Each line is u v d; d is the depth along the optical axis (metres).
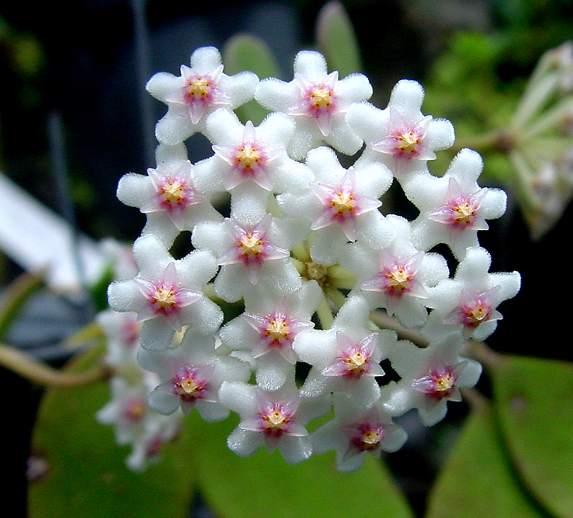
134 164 0.14
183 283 0.07
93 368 0.10
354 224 0.07
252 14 0.14
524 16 0.20
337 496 0.09
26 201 0.15
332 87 0.07
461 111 0.19
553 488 0.09
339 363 0.07
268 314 0.07
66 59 0.14
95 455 0.10
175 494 0.10
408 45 0.21
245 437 0.07
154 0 0.14
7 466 0.10
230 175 0.07
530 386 0.10
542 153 0.11
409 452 0.14
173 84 0.07
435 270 0.07
